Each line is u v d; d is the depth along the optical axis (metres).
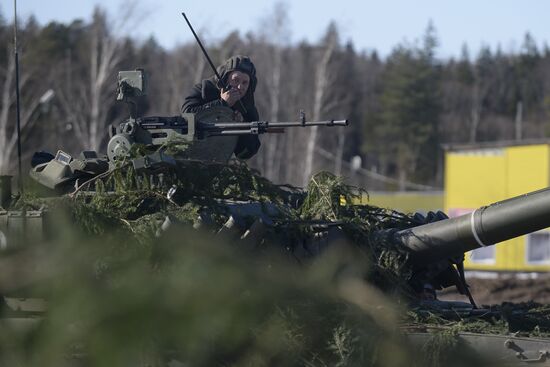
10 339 12.78
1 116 137.88
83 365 12.98
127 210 24.36
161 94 157.88
